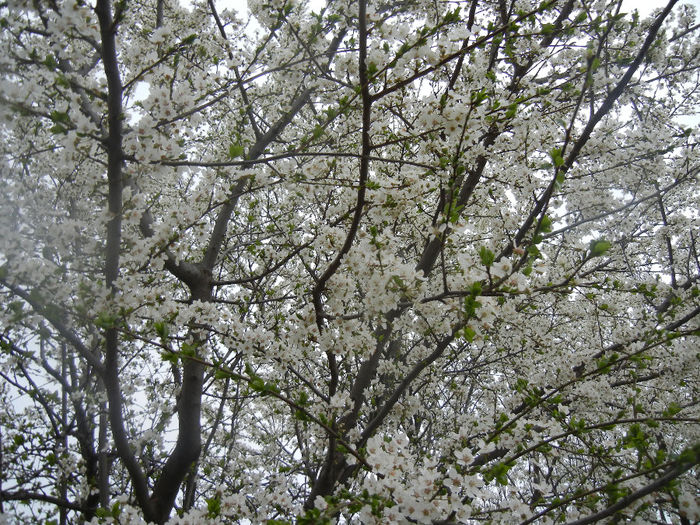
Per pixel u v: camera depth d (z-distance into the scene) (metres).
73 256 3.28
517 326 5.02
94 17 2.70
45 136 3.73
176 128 3.12
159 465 5.29
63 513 4.90
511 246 3.96
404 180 3.56
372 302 3.03
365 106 2.96
